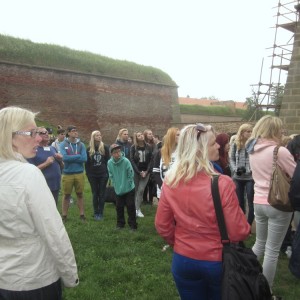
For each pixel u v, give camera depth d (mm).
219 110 42406
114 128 28266
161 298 4430
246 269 2533
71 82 26078
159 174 6621
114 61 29797
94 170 8320
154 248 6246
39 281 2262
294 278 4988
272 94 19609
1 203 2215
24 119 2420
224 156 6633
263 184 4195
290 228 5730
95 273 5125
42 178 2332
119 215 7480
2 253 2240
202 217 2656
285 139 6168
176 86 32625
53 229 2238
